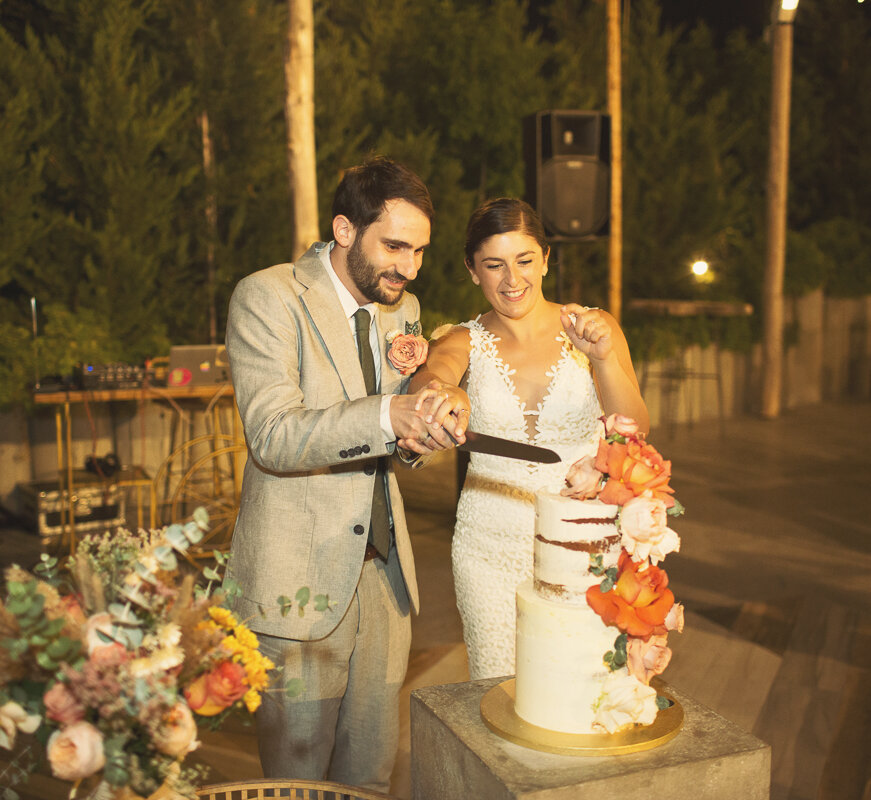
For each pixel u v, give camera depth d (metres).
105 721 1.15
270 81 6.65
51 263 5.87
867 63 10.88
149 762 1.19
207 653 1.23
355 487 1.97
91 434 5.62
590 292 8.94
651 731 1.39
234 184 6.54
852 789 2.79
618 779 1.27
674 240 9.19
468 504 2.38
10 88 5.71
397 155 7.24
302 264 2.00
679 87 10.29
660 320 8.84
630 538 1.30
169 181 6.25
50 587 1.23
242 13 6.47
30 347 5.39
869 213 10.95
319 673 1.98
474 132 7.88
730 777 1.34
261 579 1.92
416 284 7.52
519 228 2.20
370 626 2.08
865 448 8.01
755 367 9.56
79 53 6.02
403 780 2.83
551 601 1.38
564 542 1.35
